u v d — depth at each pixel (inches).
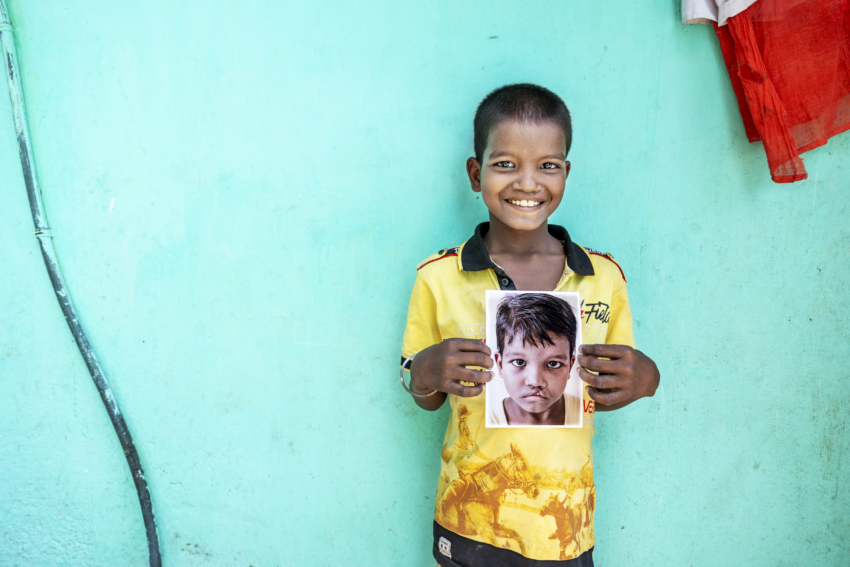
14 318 60.3
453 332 48.5
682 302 60.3
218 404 61.2
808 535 63.6
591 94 58.5
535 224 47.5
